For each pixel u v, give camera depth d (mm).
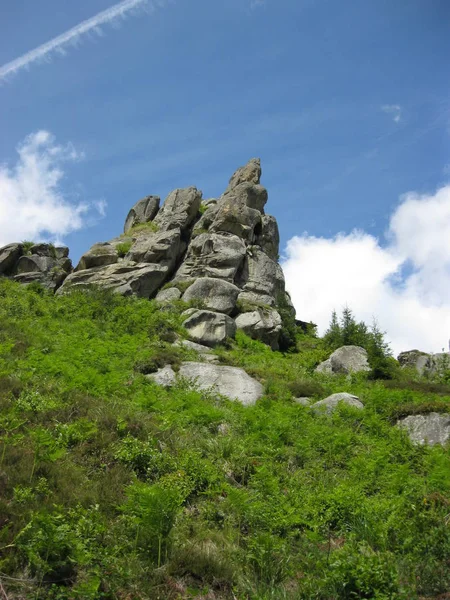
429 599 6887
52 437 10109
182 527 8320
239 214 40500
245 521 8953
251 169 47875
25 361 16172
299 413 15914
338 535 8844
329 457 12781
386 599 6418
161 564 7367
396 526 8602
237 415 15117
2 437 9469
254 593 6918
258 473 10195
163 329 27500
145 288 34906
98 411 12047
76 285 34156
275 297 38688
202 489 9859
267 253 41750
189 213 43531
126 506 7863
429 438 14922
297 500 9648
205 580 7273
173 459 10461
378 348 27562
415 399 18766
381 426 15242
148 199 47188
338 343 32281
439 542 7938
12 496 7977
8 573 6586
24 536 6922
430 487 10641
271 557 7691
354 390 20578
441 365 29672
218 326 29172
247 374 21453
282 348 35000
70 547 6812
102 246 38844
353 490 9664
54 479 8711
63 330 24203
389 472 11500
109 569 6793
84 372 15727
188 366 20953
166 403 14648
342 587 6730
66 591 6312
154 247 37094
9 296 29172
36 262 37406
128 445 10469
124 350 21625
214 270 36125
